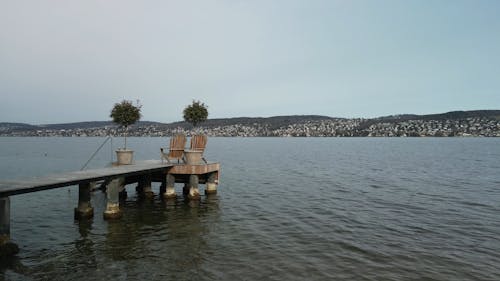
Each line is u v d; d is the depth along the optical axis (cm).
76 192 1977
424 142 14238
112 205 1328
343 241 1099
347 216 1448
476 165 4038
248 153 6550
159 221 1327
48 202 1698
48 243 1052
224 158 5138
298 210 1556
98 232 1170
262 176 2897
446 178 2831
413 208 1623
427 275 841
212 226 1263
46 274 821
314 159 5006
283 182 2523
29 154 6056
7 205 928
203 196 1870
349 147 9606
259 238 1120
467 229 1259
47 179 1134
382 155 5969
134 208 1552
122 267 866
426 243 1088
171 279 796
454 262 927
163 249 1003
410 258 954
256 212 1505
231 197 1870
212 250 998
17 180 1108
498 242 1105
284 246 1042
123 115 1927
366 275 835
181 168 1681
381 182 2570
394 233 1199
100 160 4709
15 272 831
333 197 1906
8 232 939
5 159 4859
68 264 884
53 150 7519
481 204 1734
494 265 909
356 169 3569
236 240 1097
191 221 1333
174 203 1667
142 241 1076
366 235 1172
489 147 9125
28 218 1366
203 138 1828
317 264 900
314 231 1212
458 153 6506
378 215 1473
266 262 908
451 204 1728
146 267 867
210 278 803
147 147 9344
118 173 1329
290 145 11394
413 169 3581
